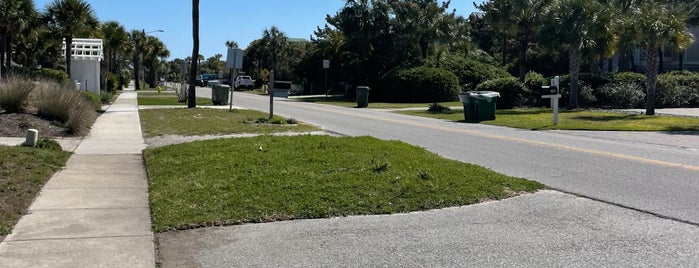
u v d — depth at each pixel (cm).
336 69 5109
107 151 1212
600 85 3027
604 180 880
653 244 557
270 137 1298
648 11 2412
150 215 671
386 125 1930
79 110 1559
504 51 5450
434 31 4444
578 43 2644
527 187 799
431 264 507
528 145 1344
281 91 1961
